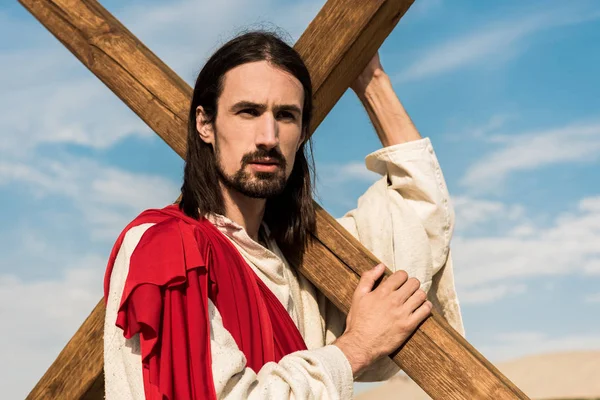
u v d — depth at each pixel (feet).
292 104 7.36
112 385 6.54
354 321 7.59
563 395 76.89
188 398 6.11
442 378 7.70
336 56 8.36
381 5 8.30
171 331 6.33
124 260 6.87
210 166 7.57
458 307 8.90
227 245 7.33
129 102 8.42
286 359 6.59
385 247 8.59
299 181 8.14
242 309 6.97
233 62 7.36
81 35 8.52
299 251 8.18
